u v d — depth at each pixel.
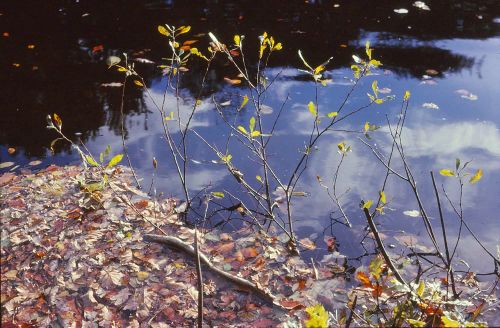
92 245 3.42
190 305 2.97
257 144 4.53
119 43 6.56
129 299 3.01
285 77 5.64
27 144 4.56
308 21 7.17
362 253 3.41
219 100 5.21
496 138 4.52
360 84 5.44
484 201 3.81
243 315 2.92
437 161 4.22
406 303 2.48
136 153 4.46
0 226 3.58
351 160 4.30
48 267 3.22
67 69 5.90
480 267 3.26
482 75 5.59
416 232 3.57
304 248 3.47
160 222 3.69
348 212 3.77
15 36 6.79
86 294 3.03
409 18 7.27
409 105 5.04
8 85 5.52
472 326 2.00
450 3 7.88
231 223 3.72
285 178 4.12
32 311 2.91
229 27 6.97
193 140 4.62
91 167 4.27
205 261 3.26
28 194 3.93
